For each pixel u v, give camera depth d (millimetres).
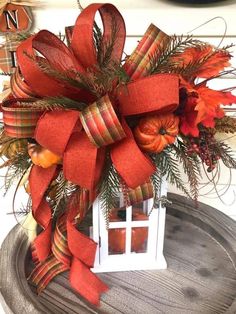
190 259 670
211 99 468
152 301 591
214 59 510
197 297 599
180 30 851
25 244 677
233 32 857
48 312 561
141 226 618
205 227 733
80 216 565
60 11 830
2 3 788
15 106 493
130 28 845
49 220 589
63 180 528
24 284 600
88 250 589
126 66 502
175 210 763
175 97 443
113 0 846
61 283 624
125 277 633
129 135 477
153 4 844
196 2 834
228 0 872
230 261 668
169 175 542
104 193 521
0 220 867
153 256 648
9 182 587
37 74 466
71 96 495
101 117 447
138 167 471
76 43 487
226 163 553
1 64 790
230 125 522
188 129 478
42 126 470
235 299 586
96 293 594
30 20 816
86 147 478
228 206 939
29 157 551
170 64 500
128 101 465
